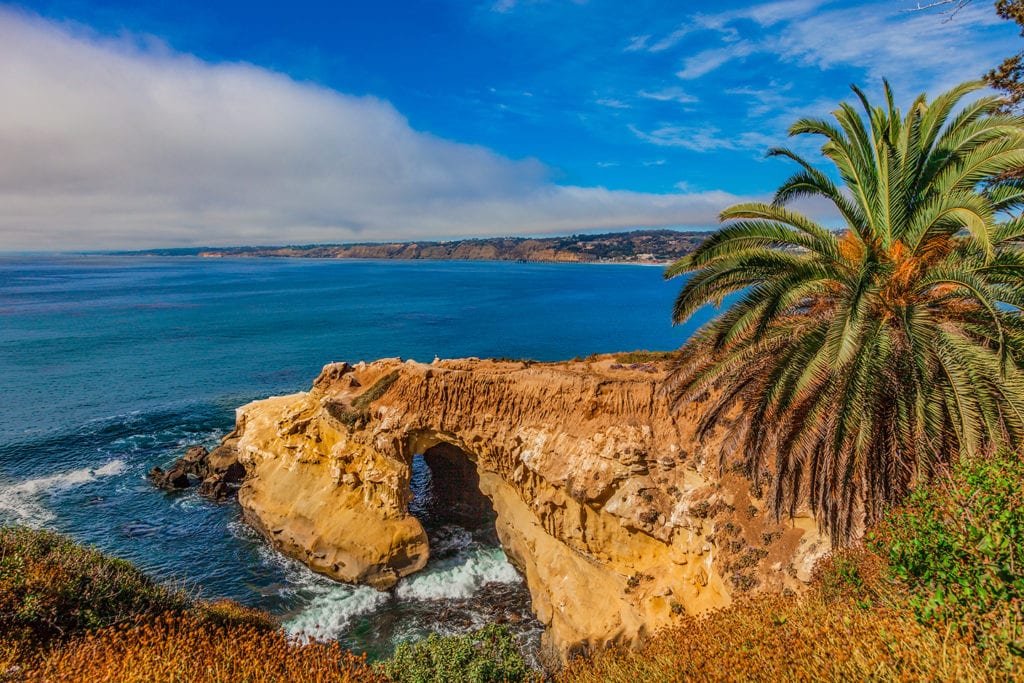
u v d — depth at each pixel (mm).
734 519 21625
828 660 9398
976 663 7715
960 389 12281
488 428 31562
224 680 12266
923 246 13039
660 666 13242
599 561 26625
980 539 9469
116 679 11656
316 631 29047
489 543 36719
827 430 13820
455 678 19938
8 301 170875
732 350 15211
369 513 34344
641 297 188750
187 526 38375
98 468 47312
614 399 28000
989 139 13125
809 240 14141
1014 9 17125
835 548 14750
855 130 14414
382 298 184625
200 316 137000
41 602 14000
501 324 124812
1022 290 12086
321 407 37531
